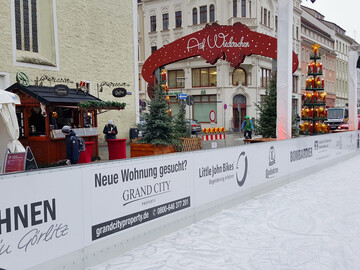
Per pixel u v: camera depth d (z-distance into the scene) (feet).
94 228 13.19
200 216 19.42
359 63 55.06
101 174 13.44
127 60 65.36
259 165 25.39
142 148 37.09
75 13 54.24
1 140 27.04
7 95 24.36
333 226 18.06
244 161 23.56
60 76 51.75
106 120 59.93
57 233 11.73
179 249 15.01
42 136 39.19
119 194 14.30
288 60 31.81
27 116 39.40
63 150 39.22
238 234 16.94
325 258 13.93
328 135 39.42
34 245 10.96
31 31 48.47
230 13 109.60
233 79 112.78
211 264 13.37
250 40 43.16
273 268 13.00
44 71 49.14
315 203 22.94
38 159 38.27
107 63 60.85
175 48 48.34
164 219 16.83
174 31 121.60
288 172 30.07
